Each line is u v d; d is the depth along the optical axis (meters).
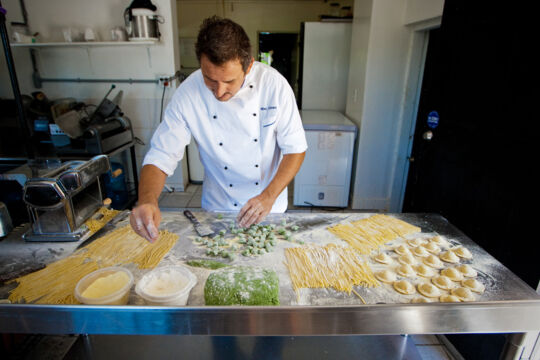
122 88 3.75
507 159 1.50
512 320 0.96
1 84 3.75
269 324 0.92
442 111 2.06
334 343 1.51
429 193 2.26
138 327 0.92
